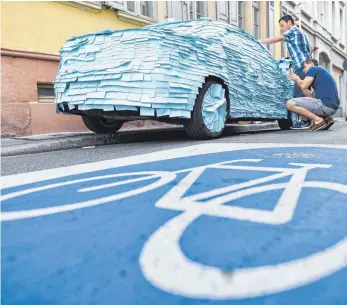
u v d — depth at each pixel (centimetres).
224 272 83
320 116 578
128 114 376
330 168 200
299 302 70
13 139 438
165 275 83
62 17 594
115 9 688
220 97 427
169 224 116
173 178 184
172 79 364
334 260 87
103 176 198
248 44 518
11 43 523
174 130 574
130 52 368
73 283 81
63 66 402
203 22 471
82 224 120
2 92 514
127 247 99
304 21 1772
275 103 609
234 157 255
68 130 592
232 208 130
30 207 142
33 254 97
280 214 122
